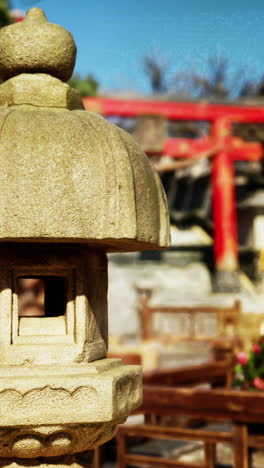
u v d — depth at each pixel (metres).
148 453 5.91
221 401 4.50
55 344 2.76
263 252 7.30
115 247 3.03
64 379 2.58
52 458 2.85
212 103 22.92
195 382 6.62
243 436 4.44
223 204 23.39
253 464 5.45
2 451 2.72
